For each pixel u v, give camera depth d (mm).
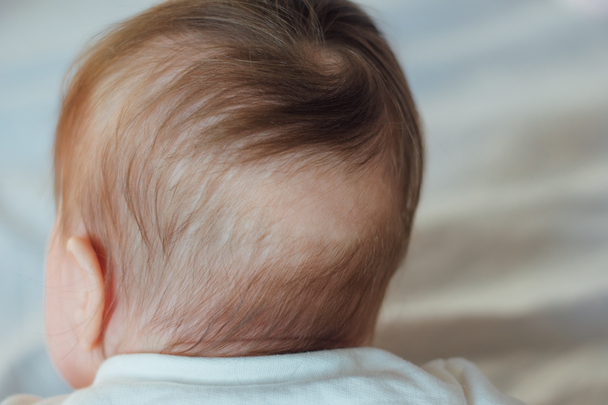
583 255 961
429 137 1034
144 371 456
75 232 543
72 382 595
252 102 476
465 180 1021
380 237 541
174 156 469
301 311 502
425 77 1074
